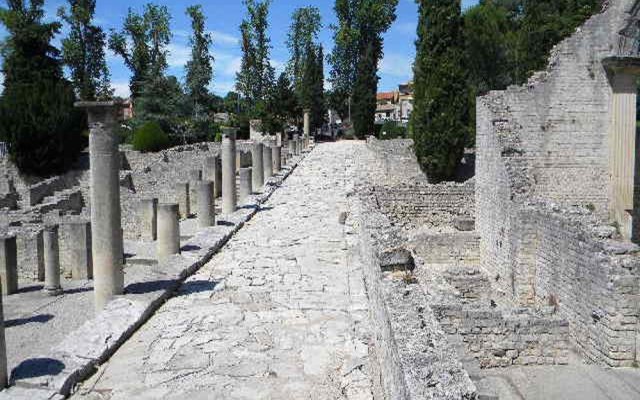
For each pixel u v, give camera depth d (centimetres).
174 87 6184
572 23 3628
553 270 1322
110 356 745
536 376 1054
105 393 643
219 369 708
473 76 4069
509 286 1633
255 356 748
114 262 930
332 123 8125
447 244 2020
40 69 4819
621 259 1057
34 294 1650
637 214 2167
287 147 4491
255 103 6825
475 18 4044
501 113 1881
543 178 1975
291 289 1048
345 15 6238
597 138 1972
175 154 4288
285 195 2392
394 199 2398
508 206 1662
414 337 516
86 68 6325
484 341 1111
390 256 804
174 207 1305
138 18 6619
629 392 962
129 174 3334
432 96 2998
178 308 938
